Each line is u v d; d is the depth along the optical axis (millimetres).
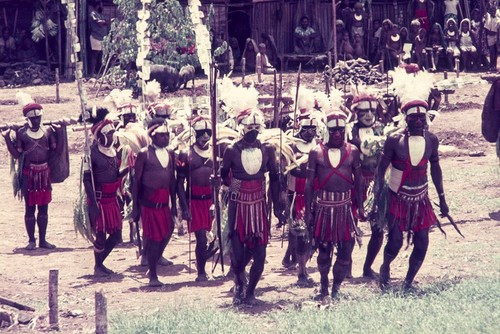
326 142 11930
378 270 14133
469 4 44312
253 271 12016
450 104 32562
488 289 11414
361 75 36875
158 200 13430
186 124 15406
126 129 15320
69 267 15289
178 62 35656
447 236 15945
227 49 39781
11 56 40875
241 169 11992
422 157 12070
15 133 16984
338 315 10648
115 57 39562
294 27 42562
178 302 12250
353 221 11992
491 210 17969
